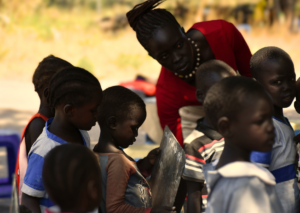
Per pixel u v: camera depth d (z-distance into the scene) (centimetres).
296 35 2245
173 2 2512
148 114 608
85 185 166
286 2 2372
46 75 282
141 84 746
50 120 254
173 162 253
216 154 260
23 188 228
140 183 247
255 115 171
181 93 346
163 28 304
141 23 314
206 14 2511
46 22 2112
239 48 361
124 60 1758
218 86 183
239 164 174
